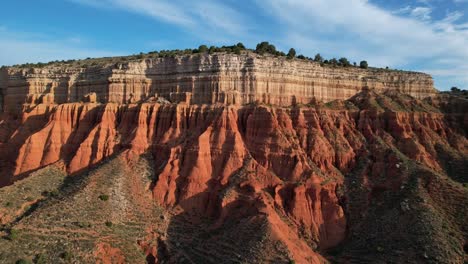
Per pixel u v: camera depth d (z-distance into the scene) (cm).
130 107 11162
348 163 10000
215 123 10156
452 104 12269
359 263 7600
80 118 11531
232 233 8025
